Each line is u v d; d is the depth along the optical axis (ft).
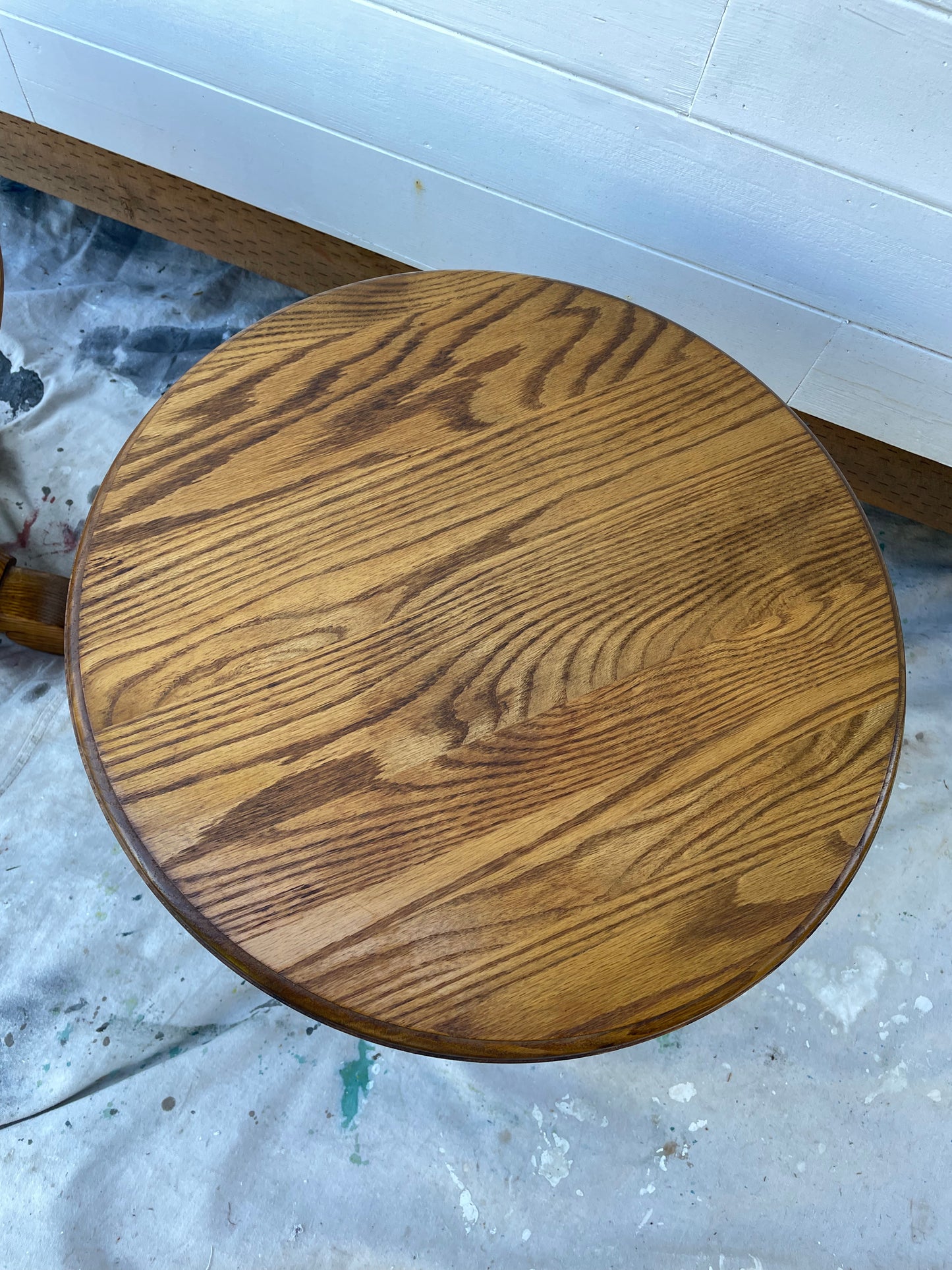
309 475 2.28
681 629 2.18
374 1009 1.76
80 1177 3.03
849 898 3.65
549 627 2.15
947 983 3.52
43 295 4.74
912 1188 3.20
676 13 2.56
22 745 3.68
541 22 2.76
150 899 3.45
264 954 1.77
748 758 2.04
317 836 1.88
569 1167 3.17
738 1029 3.43
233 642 2.07
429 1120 3.21
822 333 3.42
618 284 3.67
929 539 4.43
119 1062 3.22
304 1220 3.03
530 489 2.32
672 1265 3.04
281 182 3.95
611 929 1.85
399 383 2.43
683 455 2.40
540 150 3.20
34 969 3.31
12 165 4.79
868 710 2.11
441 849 1.89
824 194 2.89
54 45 3.69
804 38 2.48
